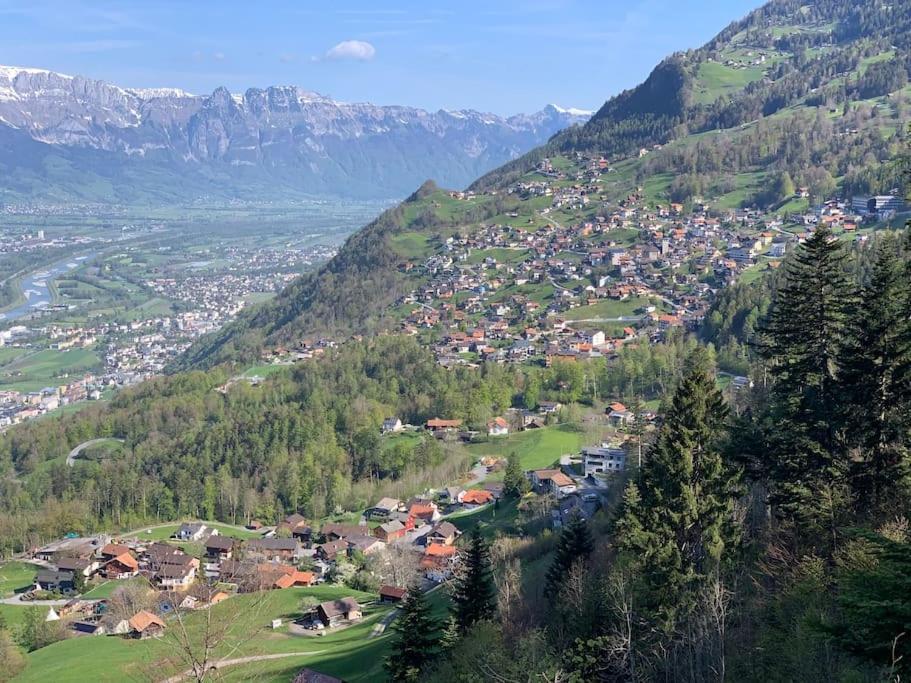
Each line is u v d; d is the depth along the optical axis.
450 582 86.31
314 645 82.19
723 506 42.53
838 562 34.84
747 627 37.16
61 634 98.00
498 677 37.94
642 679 37.19
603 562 54.72
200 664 27.48
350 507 146.00
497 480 139.75
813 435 43.22
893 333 39.19
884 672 22.28
